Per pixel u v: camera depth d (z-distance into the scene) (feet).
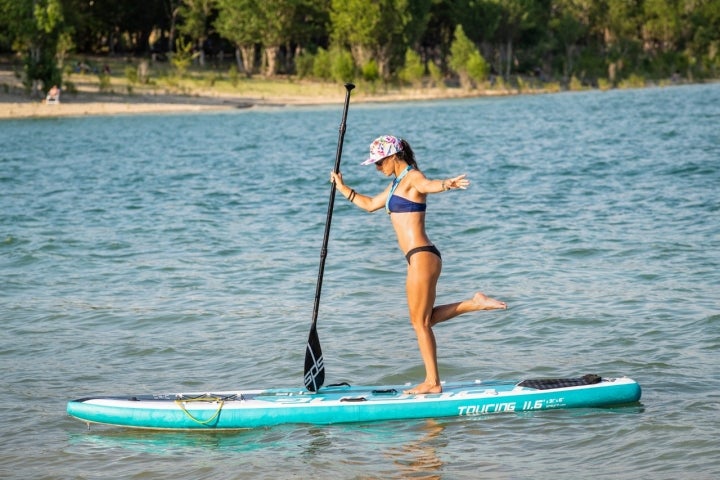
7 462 67.00
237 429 73.15
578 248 139.23
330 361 88.84
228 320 104.32
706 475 61.16
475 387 76.64
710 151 283.79
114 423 73.67
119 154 339.98
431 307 74.28
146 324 103.35
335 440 69.92
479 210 183.21
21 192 228.43
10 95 610.65
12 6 573.33
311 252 143.74
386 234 159.22
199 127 484.74
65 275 129.29
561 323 99.45
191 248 148.36
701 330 94.68
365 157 325.42
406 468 64.23
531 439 68.74
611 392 74.95
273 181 249.75
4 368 88.38
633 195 195.00
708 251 133.39
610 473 62.18
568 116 515.91
